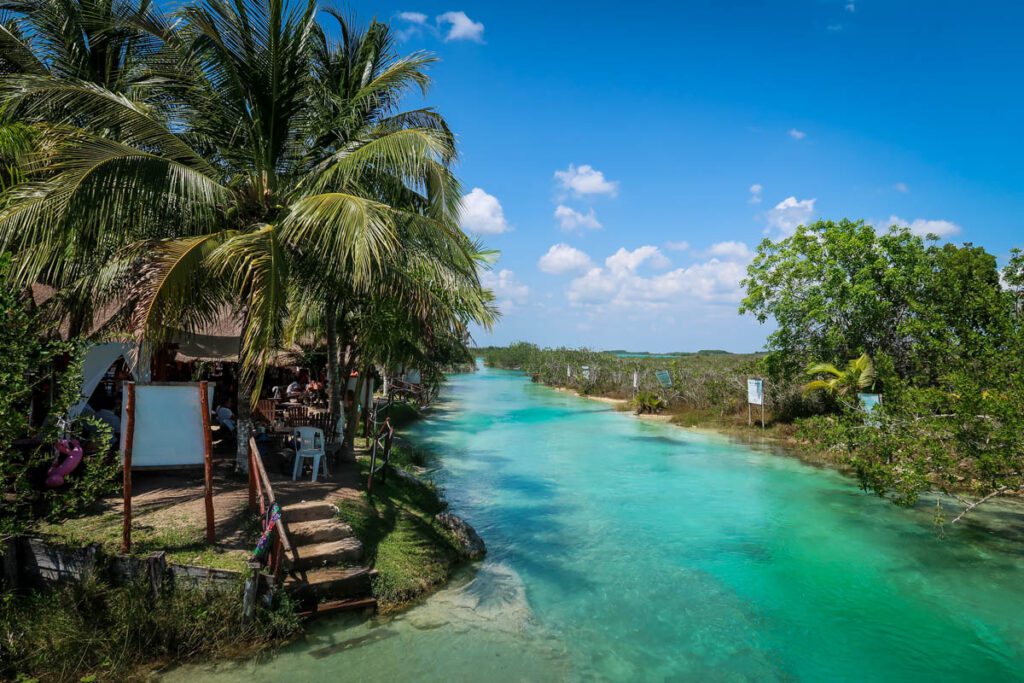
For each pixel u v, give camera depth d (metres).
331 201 8.81
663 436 23.72
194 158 9.88
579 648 7.44
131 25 9.88
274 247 8.79
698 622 8.25
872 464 12.37
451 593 8.81
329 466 12.46
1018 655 7.50
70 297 10.41
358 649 7.09
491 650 7.26
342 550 8.34
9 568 7.10
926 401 12.02
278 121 10.64
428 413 30.16
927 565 10.34
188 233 9.94
